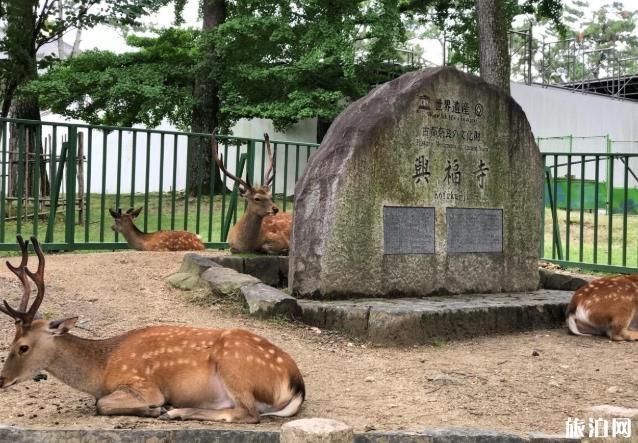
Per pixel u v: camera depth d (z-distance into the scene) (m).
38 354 3.36
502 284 7.01
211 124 17.39
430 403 3.92
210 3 17.34
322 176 6.02
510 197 7.10
